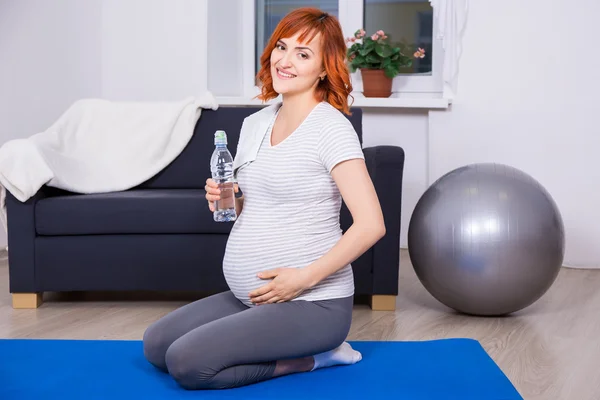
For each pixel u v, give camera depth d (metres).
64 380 2.12
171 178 3.71
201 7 4.60
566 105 4.23
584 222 4.24
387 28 4.71
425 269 2.98
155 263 3.19
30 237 3.16
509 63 4.27
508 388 2.05
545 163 4.28
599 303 3.31
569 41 4.20
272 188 2.07
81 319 2.99
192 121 3.70
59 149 3.52
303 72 2.07
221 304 2.24
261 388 2.04
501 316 3.06
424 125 4.51
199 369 1.98
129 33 4.73
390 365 2.25
